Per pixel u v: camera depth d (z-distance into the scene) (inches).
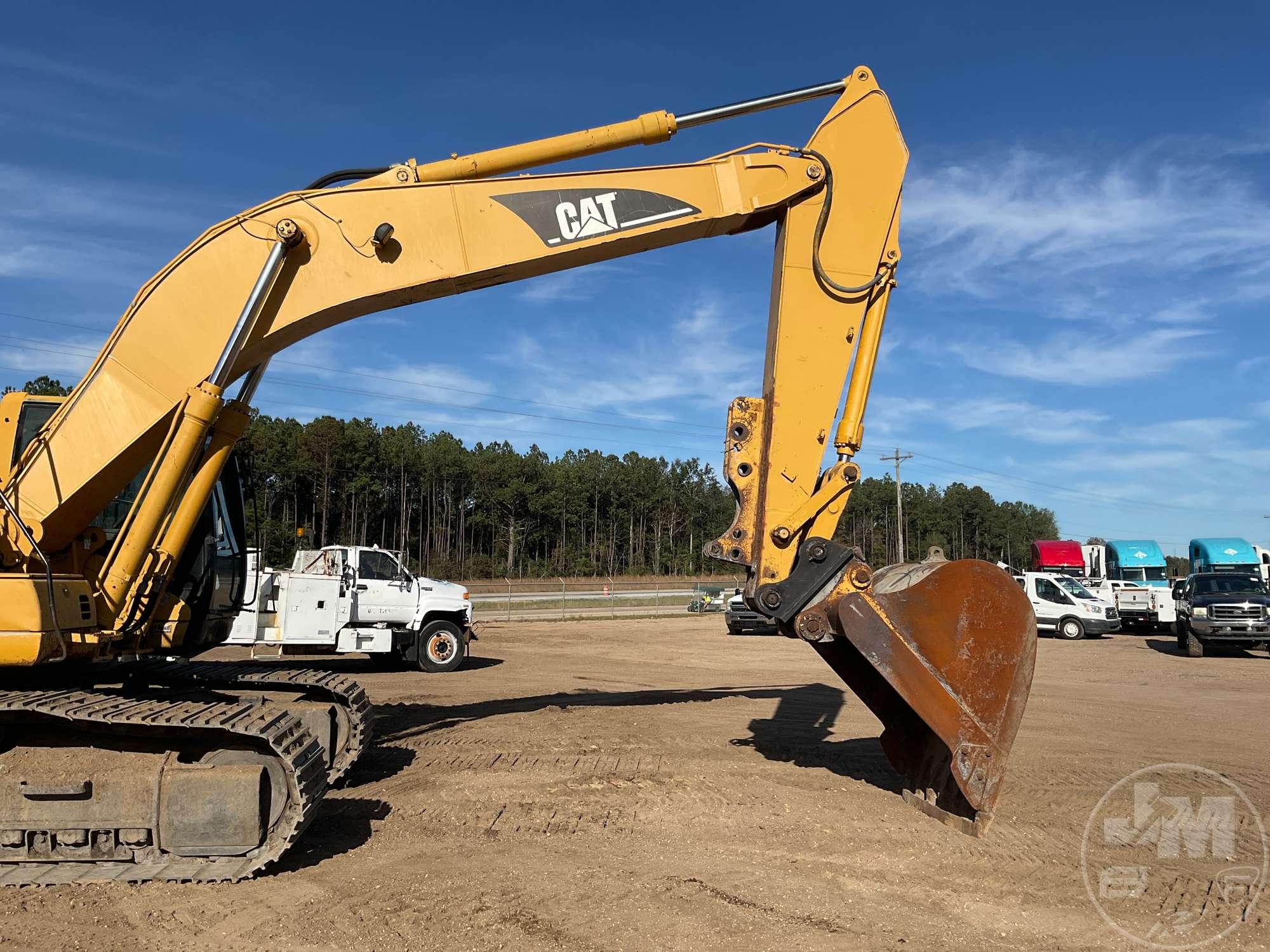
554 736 338.6
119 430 219.6
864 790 263.6
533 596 1755.7
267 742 193.9
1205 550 1093.8
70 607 202.1
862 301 248.4
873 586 241.4
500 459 3346.5
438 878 188.1
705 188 248.8
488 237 238.2
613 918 167.2
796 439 243.0
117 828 193.0
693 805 244.7
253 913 170.7
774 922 166.1
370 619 579.5
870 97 254.2
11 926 164.6
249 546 319.6
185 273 226.1
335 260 233.0
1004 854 207.3
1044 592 1032.2
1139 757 319.6
